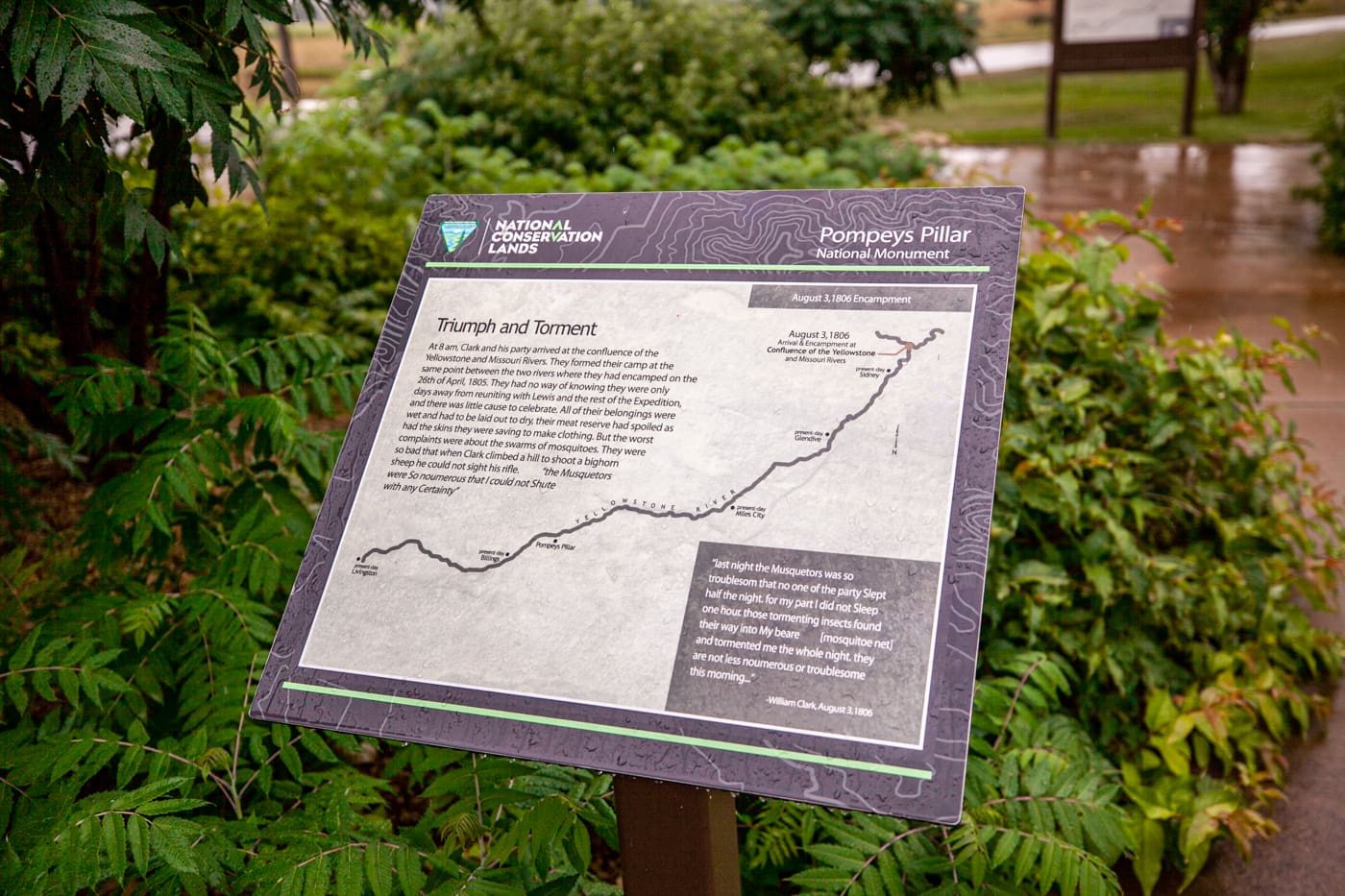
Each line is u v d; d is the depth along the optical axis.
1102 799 1.83
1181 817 2.31
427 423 1.47
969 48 9.97
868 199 1.42
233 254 4.79
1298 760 2.70
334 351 2.33
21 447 2.75
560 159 6.99
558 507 1.37
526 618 1.32
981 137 11.74
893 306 1.36
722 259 1.46
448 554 1.38
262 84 1.94
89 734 1.63
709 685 1.23
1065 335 3.02
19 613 2.18
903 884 1.70
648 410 1.40
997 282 1.33
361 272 5.07
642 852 1.35
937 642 1.19
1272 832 2.46
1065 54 11.16
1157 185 8.73
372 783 1.77
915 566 1.22
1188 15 10.77
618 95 7.37
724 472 1.33
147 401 2.25
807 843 1.84
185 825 1.40
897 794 1.13
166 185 2.07
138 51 1.39
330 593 1.40
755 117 7.36
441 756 1.78
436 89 7.48
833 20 9.54
